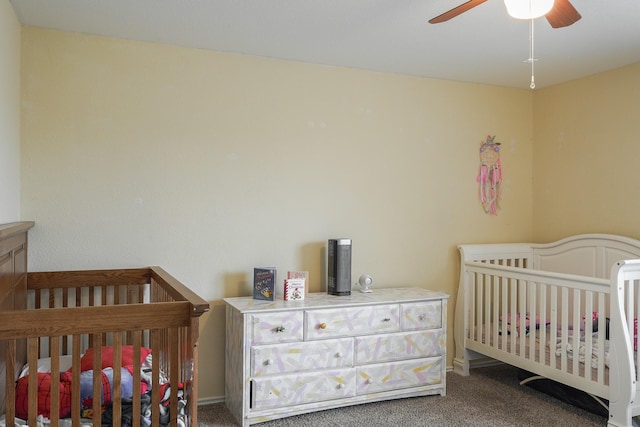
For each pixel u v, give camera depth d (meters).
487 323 3.69
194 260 3.25
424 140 3.91
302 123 3.52
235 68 3.34
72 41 2.97
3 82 2.39
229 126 3.33
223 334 3.34
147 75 3.13
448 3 2.51
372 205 3.74
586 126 3.85
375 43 3.13
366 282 3.53
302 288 3.28
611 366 2.75
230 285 3.35
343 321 3.17
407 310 3.36
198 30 2.93
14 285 2.37
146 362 2.57
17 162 2.79
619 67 3.60
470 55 3.36
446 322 3.66
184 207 3.22
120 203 3.08
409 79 3.85
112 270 2.99
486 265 3.69
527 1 1.97
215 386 3.33
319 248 3.59
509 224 4.23
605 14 2.64
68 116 2.96
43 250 2.92
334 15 2.69
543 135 4.21
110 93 3.05
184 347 2.22
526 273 3.33
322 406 3.10
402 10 2.61
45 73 2.92
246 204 3.38
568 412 3.15
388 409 3.20
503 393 3.49
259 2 2.52
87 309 1.84
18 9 2.64
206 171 3.27
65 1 2.54
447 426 2.95
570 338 3.29
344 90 3.64
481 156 4.11
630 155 3.54
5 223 2.47
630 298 2.77
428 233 3.93
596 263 3.64
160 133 3.16
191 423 1.95
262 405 2.94
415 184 3.88
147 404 2.12
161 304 1.94
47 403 2.10
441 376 3.45
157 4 2.56
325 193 3.60
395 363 3.31
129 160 3.09
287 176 3.48
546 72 3.74
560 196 4.06
